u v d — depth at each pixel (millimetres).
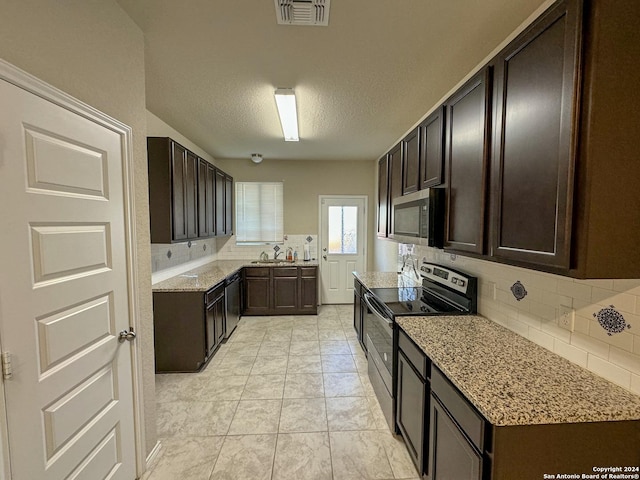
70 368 1237
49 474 1138
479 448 1069
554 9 1017
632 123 932
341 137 3793
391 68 2119
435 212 1915
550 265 1062
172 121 3209
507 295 1785
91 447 1353
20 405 1035
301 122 3232
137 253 1720
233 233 5254
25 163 1048
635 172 941
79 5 1305
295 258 5352
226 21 1639
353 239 5418
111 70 1505
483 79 1445
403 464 1826
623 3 902
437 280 2531
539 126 1105
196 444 1995
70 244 1234
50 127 1142
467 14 1577
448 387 1304
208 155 4840
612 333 1173
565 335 1386
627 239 956
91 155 1352
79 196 1286
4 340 985
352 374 2934
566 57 974
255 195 5277
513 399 1068
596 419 1000
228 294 3861
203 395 2572
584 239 948
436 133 1983
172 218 2795
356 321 3855
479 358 1390
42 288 1111
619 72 916
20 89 1027
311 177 5312
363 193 5363
